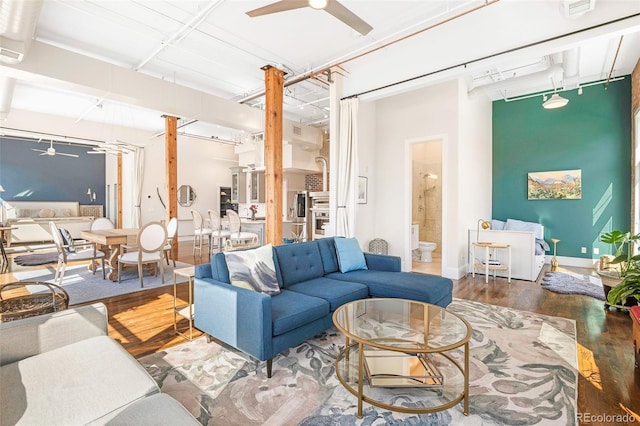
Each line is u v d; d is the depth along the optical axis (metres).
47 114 6.83
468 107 5.42
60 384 1.26
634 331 2.32
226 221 8.15
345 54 4.25
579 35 3.01
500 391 1.97
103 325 1.77
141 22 3.53
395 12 3.40
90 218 9.51
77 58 3.86
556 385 2.04
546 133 6.30
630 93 5.55
